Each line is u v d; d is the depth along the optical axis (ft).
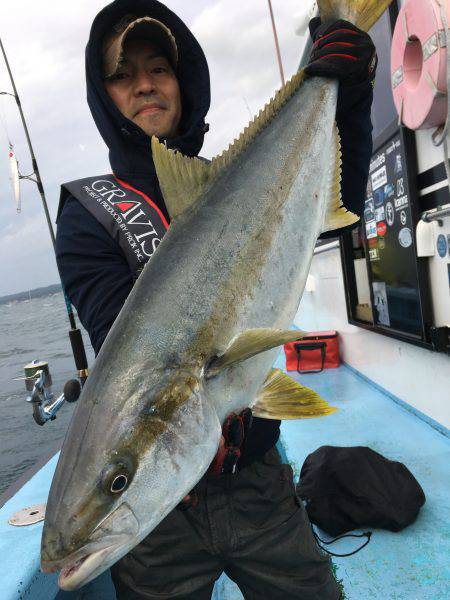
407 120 5.26
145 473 2.07
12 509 4.25
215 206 2.56
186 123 3.46
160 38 3.07
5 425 15.64
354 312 8.73
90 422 2.09
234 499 2.67
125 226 2.67
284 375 2.57
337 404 7.34
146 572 2.60
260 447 2.73
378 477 4.41
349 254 8.73
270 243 2.62
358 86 3.05
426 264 5.70
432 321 5.73
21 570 3.36
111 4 2.99
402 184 5.96
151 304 2.28
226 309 2.39
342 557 4.09
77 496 1.98
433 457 5.34
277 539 2.68
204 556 2.63
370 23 3.16
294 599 2.67
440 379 5.80
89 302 2.65
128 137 2.95
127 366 2.17
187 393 2.19
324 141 2.97
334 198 3.04
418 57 5.16
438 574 3.75
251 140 2.77
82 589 4.08
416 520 4.39
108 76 3.05
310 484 4.50
